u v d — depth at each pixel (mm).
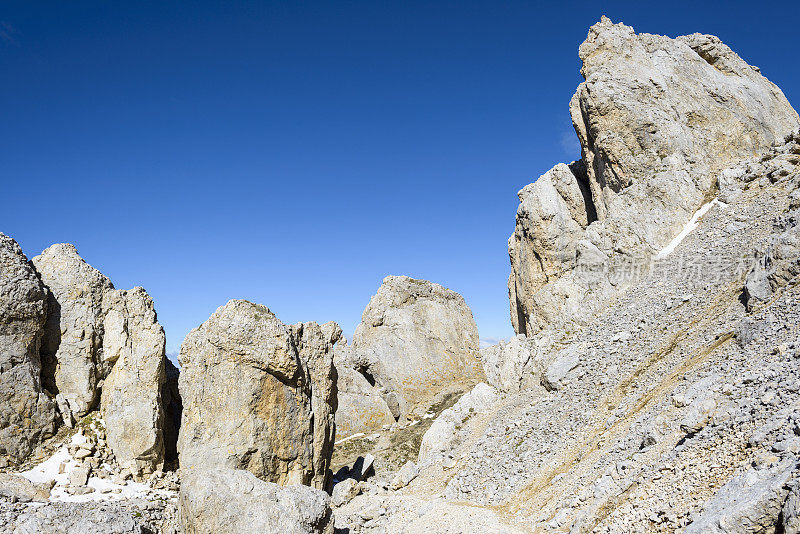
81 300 33812
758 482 16875
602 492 25938
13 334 30172
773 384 22797
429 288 90562
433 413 74688
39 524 24891
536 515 30641
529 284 65500
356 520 39062
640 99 59719
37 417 30219
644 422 30578
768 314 30266
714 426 23578
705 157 58656
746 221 47875
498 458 42656
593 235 58594
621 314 49875
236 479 28000
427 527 34469
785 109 67375
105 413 33031
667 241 54469
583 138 64812
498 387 56125
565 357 48594
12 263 30953
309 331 40562
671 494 21062
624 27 67000
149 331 34656
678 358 36344
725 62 67312
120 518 26906
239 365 35844
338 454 65812
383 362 82500
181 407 39594
